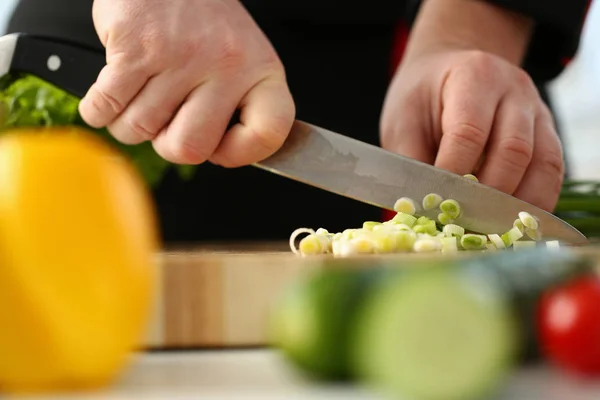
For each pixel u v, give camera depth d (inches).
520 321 17.7
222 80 26.3
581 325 16.8
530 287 17.9
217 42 26.3
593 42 52.7
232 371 18.4
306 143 27.4
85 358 15.9
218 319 21.0
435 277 14.3
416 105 29.4
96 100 26.6
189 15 26.3
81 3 35.9
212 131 26.4
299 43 35.9
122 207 16.3
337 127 36.4
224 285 21.0
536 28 32.1
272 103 26.5
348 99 36.4
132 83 26.3
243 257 21.6
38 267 15.6
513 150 27.8
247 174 36.9
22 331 15.6
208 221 37.2
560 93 54.9
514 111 28.1
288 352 16.2
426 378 13.6
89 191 15.9
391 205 27.3
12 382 15.9
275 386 16.5
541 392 15.6
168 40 26.1
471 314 13.7
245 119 26.7
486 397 14.1
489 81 28.2
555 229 26.9
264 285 21.1
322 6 35.3
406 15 35.2
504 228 26.9
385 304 14.1
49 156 16.0
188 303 21.0
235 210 37.1
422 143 29.4
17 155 16.0
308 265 21.1
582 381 16.6
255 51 26.6
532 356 17.8
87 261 15.8
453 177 27.0
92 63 27.2
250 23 27.1
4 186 15.8
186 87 26.3
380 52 36.3
